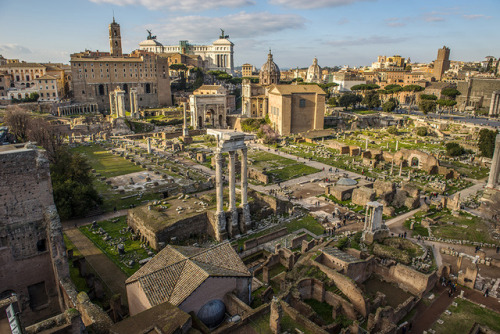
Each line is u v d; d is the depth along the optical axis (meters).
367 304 41.28
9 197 38.16
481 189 90.31
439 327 41.09
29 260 40.50
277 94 167.25
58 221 39.09
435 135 158.38
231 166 62.41
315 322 39.09
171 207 69.00
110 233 64.25
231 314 37.12
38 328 27.75
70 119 169.12
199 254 39.59
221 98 187.38
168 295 34.47
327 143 147.25
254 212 75.50
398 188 88.50
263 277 48.22
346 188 85.38
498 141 79.12
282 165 115.19
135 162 114.88
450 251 58.22
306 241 56.41
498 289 48.44
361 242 61.19
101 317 32.34
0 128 97.44
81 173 77.62
